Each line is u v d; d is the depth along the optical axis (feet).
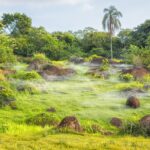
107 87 159.94
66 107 126.62
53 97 138.21
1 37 155.74
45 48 286.66
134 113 123.13
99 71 187.93
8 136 63.72
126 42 332.60
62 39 333.01
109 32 315.17
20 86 144.77
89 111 121.90
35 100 131.75
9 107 120.57
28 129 84.12
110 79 176.04
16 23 315.37
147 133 69.05
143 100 139.64
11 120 106.32
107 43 335.06
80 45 340.39
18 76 161.07
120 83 167.53
